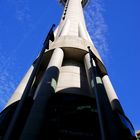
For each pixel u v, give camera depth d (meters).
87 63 25.38
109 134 16.78
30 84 14.46
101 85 22.03
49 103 20.02
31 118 15.51
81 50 27.48
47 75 20.84
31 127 14.71
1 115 20.73
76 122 18.86
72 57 28.11
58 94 21.22
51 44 28.28
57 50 26.42
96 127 18.84
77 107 20.23
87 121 19.16
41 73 26.47
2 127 18.55
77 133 17.92
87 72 24.61
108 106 19.80
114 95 23.11
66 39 28.55
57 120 18.67
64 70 25.88
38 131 14.66
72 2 46.94
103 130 14.20
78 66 27.17
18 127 15.34
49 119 18.69
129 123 20.89
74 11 41.97
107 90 24.03
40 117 15.73
